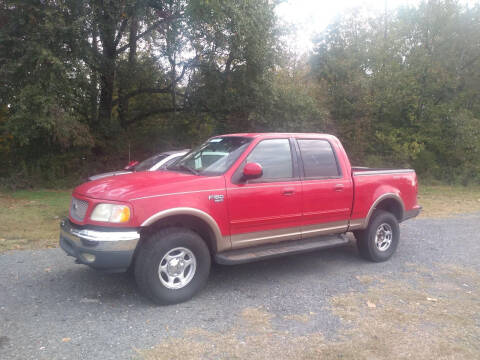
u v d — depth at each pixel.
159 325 3.97
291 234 5.37
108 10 12.88
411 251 7.11
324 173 5.73
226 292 4.94
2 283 5.02
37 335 3.71
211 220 4.63
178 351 3.46
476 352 3.55
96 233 4.20
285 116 16.09
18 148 15.46
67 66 12.48
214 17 12.76
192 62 15.20
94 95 15.65
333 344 3.64
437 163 21.25
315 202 5.52
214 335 3.78
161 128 18.38
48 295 4.69
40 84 12.12
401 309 4.48
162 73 16.53
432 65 20.58
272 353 3.46
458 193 16.91
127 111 18.19
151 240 4.36
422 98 21.11
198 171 5.06
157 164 8.91
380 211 6.45
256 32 13.77
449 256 6.79
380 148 21.14
